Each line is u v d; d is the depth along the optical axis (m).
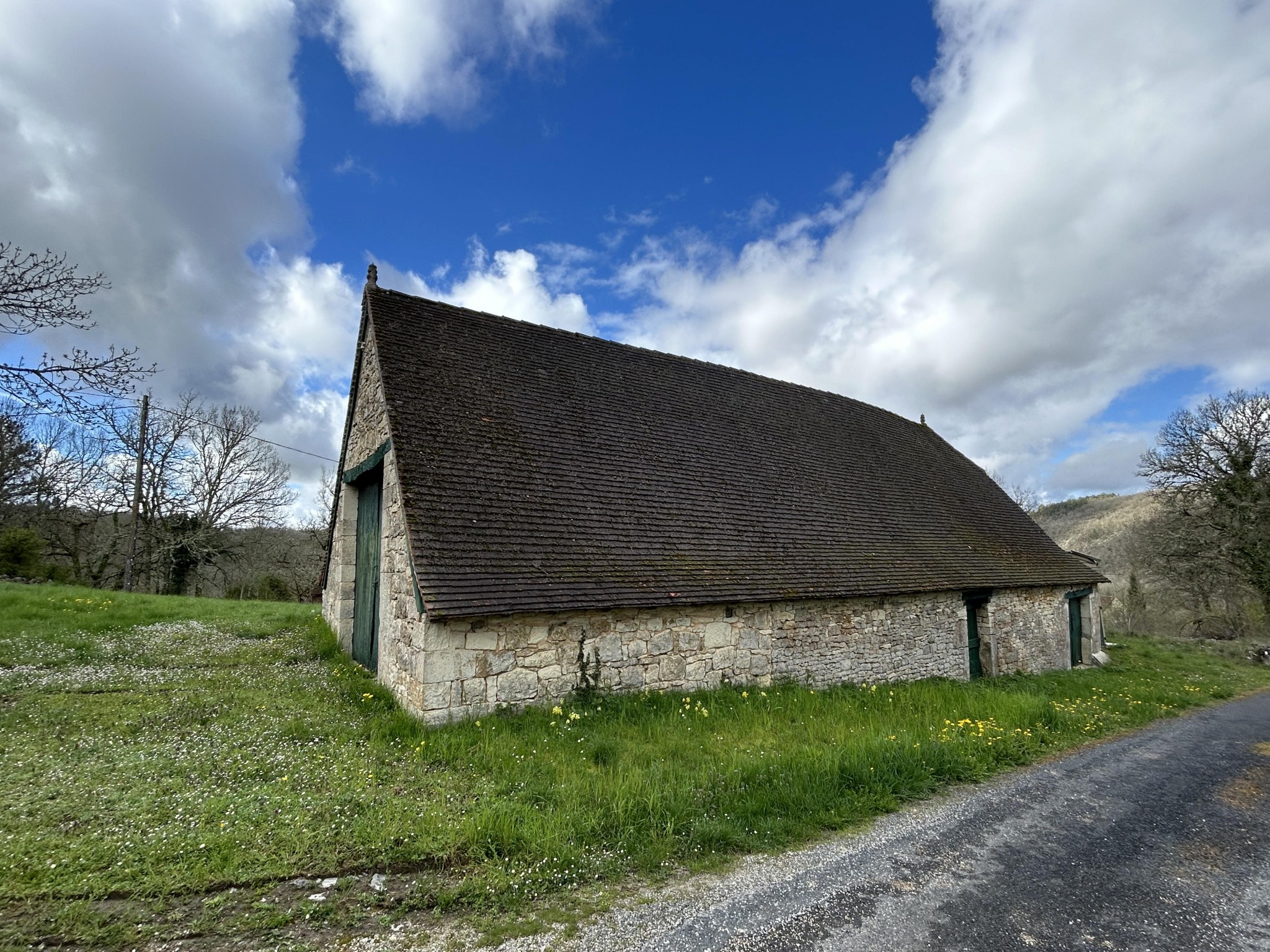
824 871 4.46
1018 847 4.97
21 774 5.11
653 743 6.99
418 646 7.35
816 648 10.99
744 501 12.02
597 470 10.43
